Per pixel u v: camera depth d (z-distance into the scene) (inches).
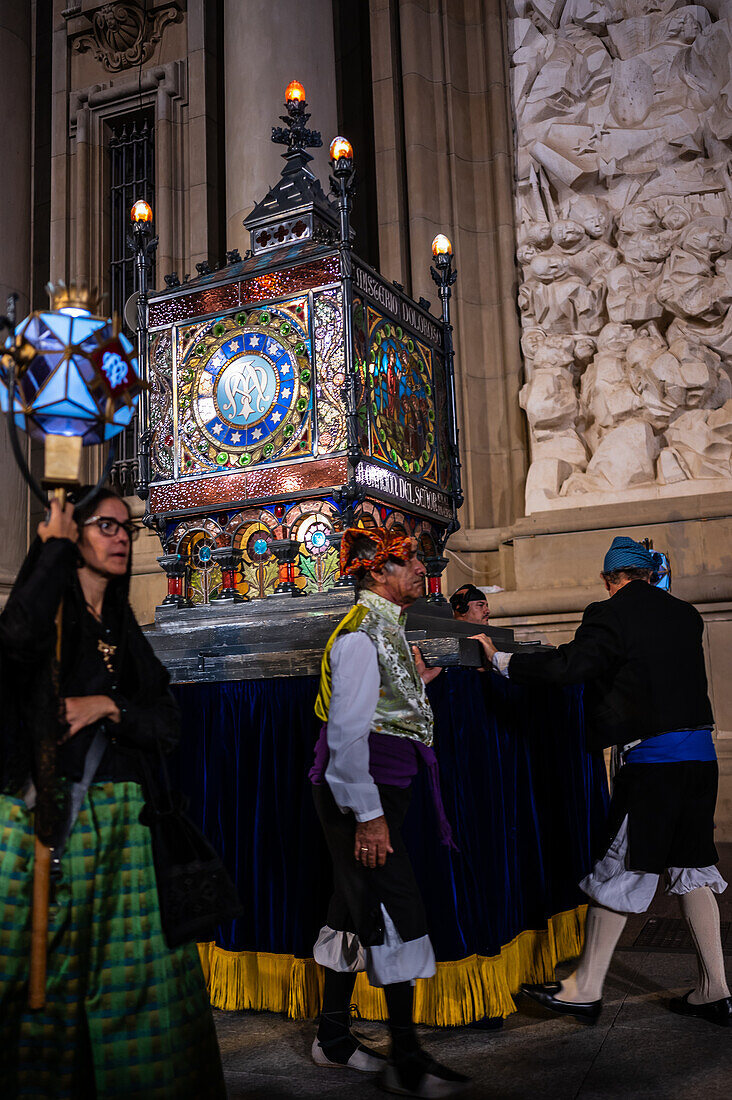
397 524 153.8
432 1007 116.0
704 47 297.4
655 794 119.0
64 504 79.9
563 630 266.8
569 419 291.1
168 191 347.9
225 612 143.8
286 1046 114.6
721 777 240.5
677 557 259.0
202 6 353.1
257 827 128.6
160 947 78.0
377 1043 115.0
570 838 150.6
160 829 80.4
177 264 346.0
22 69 356.2
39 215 375.2
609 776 257.1
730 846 231.3
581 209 301.6
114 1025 75.2
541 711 147.6
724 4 294.5
